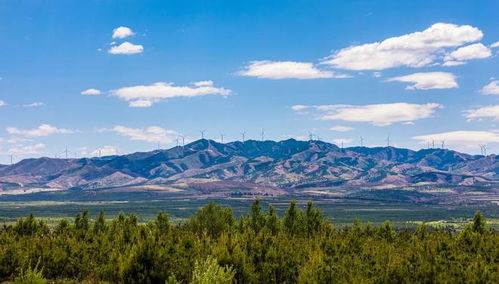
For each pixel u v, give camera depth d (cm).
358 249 3609
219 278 2608
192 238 3738
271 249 3306
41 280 2639
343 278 2647
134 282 2942
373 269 2820
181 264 3067
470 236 3453
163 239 3409
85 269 3341
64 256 3391
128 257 3052
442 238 3431
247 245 3409
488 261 2933
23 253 3378
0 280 3127
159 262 2992
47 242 3709
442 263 2688
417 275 2588
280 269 3180
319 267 2753
